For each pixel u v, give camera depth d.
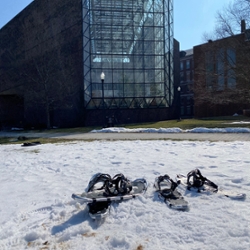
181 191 4.46
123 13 35.56
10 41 48.72
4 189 5.32
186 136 13.77
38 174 6.54
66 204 4.15
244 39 27.38
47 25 39.88
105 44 35.12
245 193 4.25
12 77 48.66
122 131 18.98
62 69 37.47
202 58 38.19
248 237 2.86
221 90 34.62
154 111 36.84
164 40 36.81
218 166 6.23
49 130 28.75
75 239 3.06
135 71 36.00
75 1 35.16
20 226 3.47
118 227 3.29
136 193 4.30
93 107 34.75
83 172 6.40
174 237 2.95
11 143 16.02
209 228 3.09
